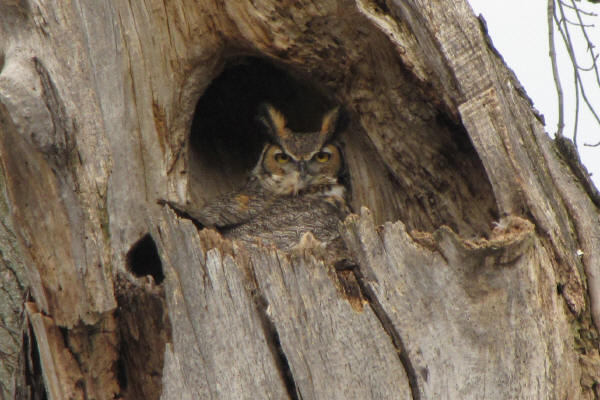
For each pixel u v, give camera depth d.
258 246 7.40
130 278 8.57
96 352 8.33
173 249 7.79
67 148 7.97
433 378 6.99
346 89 9.89
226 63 10.10
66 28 8.29
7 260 9.82
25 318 8.58
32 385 8.63
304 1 9.14
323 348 7.06
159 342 8.39
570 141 8.59
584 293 7.83
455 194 9.32
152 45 9.40
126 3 9.30
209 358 7.39
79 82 8.21
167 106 9.47
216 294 7.47
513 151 7.94
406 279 7.19
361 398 6.94
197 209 10.11
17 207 8.11
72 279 8.13
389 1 8.68
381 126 9.59
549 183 8.15
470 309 7.11
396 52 8.73
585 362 7.49
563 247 7.79
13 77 7.85
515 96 8.61
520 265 7.12
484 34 9.06
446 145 9.20
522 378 6.97
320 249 7.43
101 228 8.23
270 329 7.31
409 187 9.72
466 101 8.27
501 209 7.93
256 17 9.34
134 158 9.23
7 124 7.96
